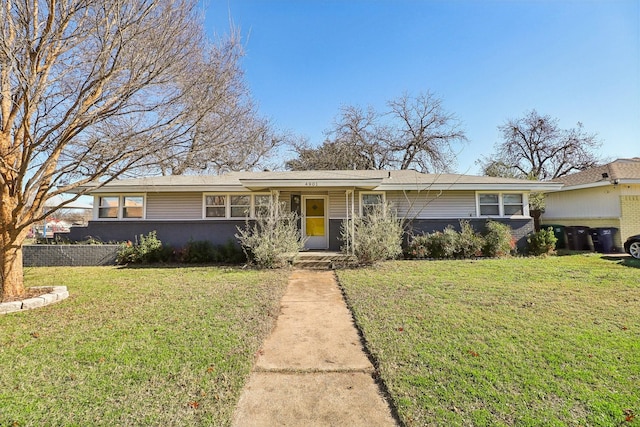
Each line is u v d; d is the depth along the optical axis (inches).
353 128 1056.2
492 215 490.9
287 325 184.2
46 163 230.1
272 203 427.5
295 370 129.6
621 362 128.0
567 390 108.6
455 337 156.6
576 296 228.5
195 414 99.4
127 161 249.4
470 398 105.1
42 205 238.1
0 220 229.0
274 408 103.5
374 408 103.3
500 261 404.8
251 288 271.7
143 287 279.3
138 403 104.8
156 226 486.9
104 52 204.2
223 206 498.3
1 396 108.9
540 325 171.2
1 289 229.1
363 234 392.8
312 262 390.9
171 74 229.3
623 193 495.2
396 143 1045.8
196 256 435.2
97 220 489.4
